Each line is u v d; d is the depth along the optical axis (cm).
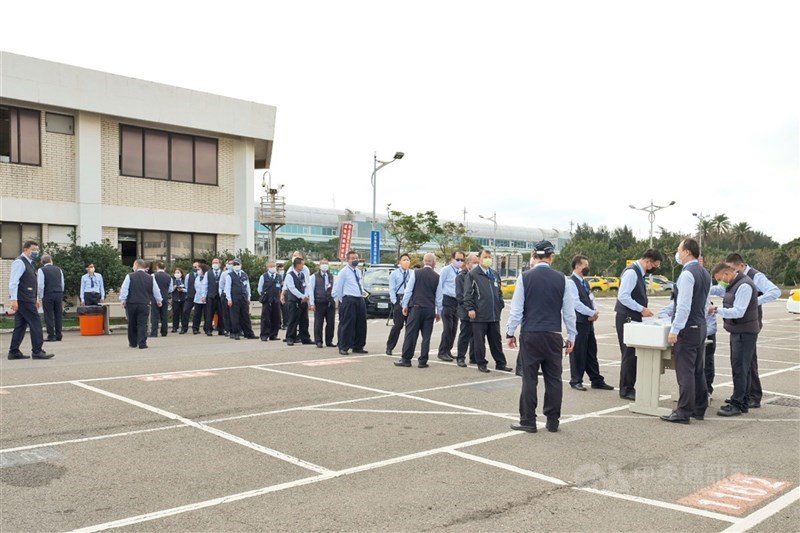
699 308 752
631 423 753
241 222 2561
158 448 625
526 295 707
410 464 583
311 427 712
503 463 590
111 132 2236
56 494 500
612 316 2789
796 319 2738
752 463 602
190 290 1786
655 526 452
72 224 2144
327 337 1468
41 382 961
